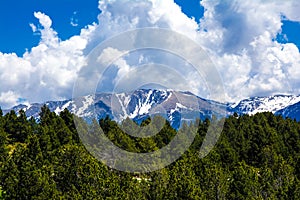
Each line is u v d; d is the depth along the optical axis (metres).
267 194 61.59
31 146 60.75
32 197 50.56
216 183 59.41
